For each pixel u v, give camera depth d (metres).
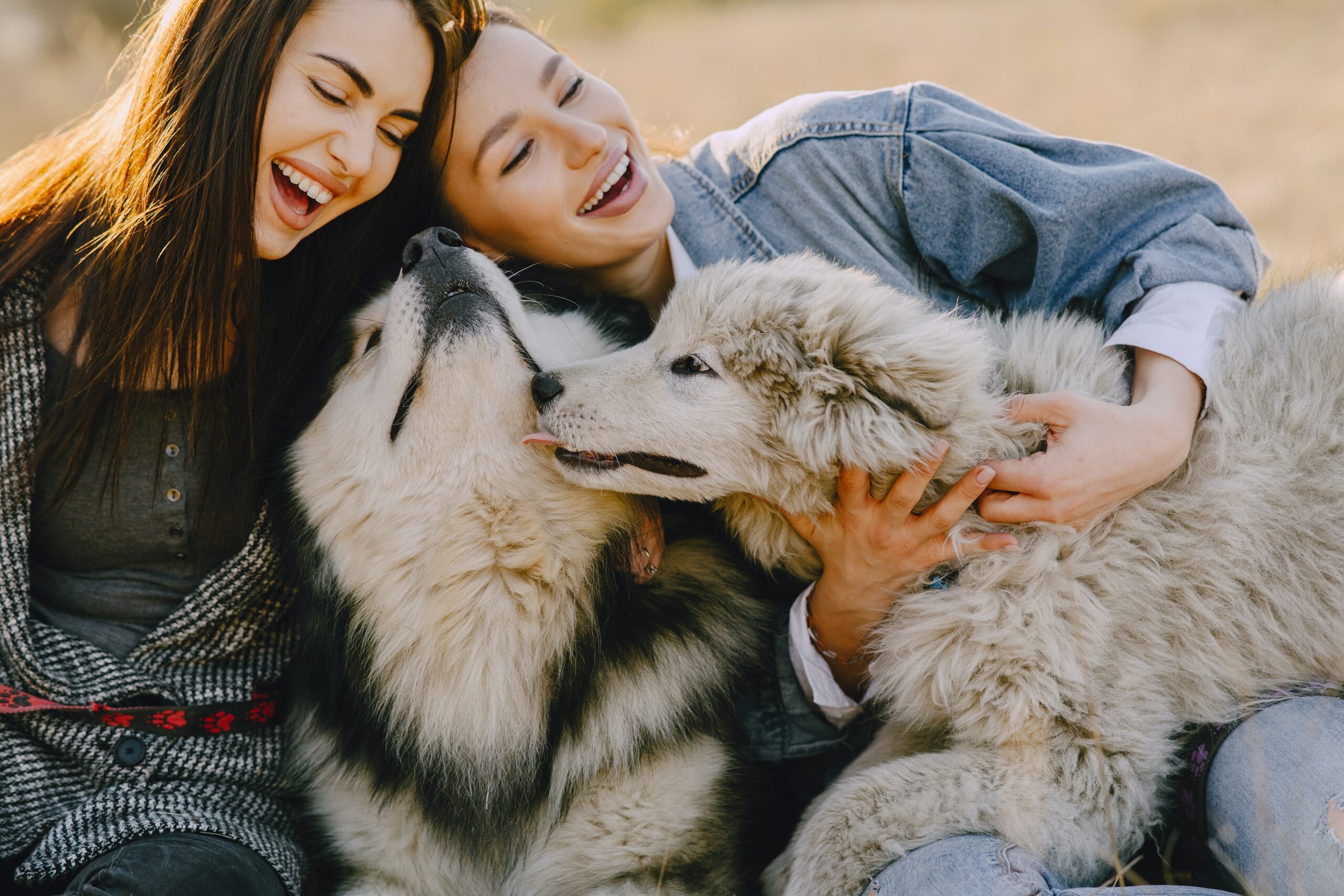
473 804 2.34
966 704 2.14
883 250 2.83
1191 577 2.15
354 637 2.43
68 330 2.35
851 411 2.04
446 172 2.66
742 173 2.97
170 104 2.17
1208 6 10.26
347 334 2.58
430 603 2.36
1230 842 1.95
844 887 1.98
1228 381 2.32
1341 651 2.14
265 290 2.59
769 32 12.18
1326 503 2.17
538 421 2.29
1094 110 7.25
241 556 2.43
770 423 2.15
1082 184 2.64
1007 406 2.24
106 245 2.21
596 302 2.84
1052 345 2.41
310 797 2.48
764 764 2.57
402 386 2.31
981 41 10.11
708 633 2.46
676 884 2.23
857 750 2.60
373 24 2.24
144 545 2.42
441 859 2.37
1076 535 2.17
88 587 2.42
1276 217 4.85
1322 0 9.75
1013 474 2.12
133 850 2.01
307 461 2.51
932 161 2.74
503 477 2.32
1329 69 7.69
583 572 2.37
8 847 2.11
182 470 2.40
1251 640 2.13
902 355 2.02
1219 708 2.12
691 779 2.34
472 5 2.52
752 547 2.48
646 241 2.77
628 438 2.19
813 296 2.13
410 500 2.35
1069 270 2.71
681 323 2.23
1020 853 1.87
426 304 2.28
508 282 2.39
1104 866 2.01
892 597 2.30
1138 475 2.12
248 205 2.21
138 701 2.33
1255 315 2.48
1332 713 1.98
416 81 2.36
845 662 2.42
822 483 2.19
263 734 2.51
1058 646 2.05
